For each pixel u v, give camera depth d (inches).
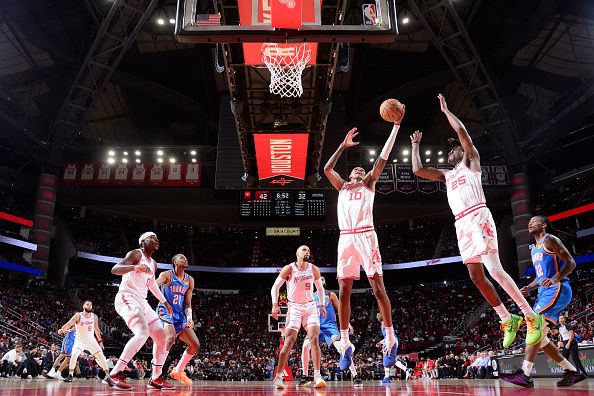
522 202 1267.2
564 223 1355.8
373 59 1306.6
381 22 318.3
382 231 1748.3
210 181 1392.7
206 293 1678.2
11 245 1234.6
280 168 1003.3
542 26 979.3
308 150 970.7
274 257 1691.7
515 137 1238.3
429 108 1487.5
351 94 1352.1
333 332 394.0
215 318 1510.8
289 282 270.1
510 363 561.9
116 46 1090.1
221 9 552.7
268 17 329.7
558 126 1140.5
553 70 1170.6
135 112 1488.7
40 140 1275.8
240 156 1025.5
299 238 1755.7
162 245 1681.8
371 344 1371.8
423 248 1627.7
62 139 1245.7
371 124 1535.4
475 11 1018.1
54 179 1305.4
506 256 1437.0
